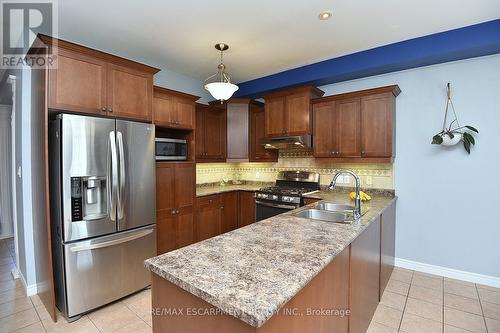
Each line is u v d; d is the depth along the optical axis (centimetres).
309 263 111
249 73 374
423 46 263
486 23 234
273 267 107
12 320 209
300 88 344
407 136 304
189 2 206
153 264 110
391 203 271
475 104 266
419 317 213
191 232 335
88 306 217
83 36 263
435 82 286
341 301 143
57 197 207
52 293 206
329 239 143
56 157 206
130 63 248
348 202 264
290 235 151
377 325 203
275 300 81
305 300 106
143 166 255
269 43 279
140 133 252
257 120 415
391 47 280
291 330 96
